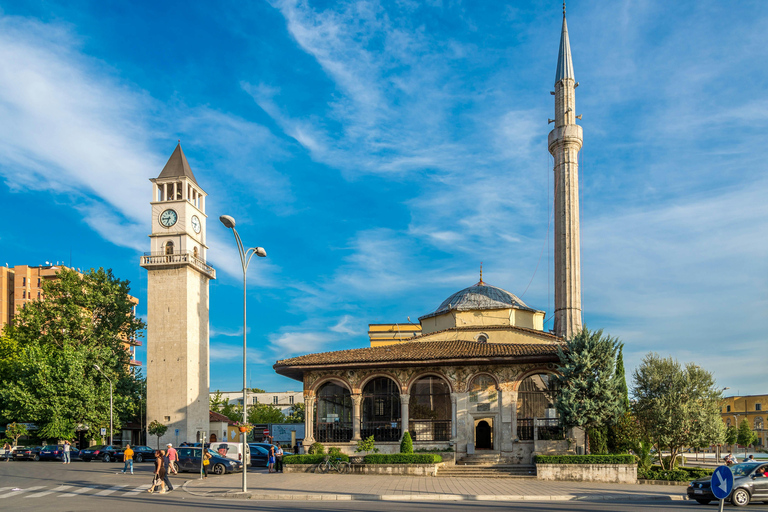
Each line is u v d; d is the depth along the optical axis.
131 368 78.00
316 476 35.53
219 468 38.19
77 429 63.19
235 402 140.50
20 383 61.88
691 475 35.12
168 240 69.00
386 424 41.78
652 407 36.88
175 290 66.75
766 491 23.66
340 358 42.50
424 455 36.56
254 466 46.25
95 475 38.22
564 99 50.03
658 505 23.81
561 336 44.62
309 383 43.03
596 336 37.53
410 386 41.81
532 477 35.09
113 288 72.00
